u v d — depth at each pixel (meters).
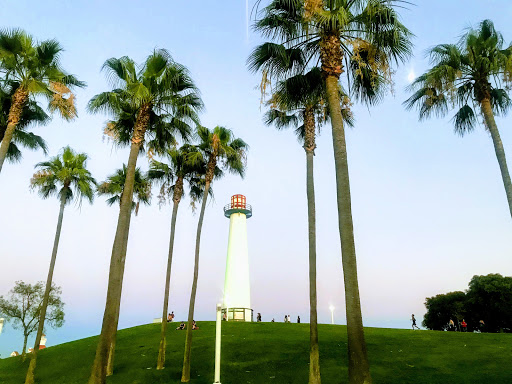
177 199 30.97
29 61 21.88
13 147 26.69
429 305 68.56
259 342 32.88
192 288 26.17
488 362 24.22
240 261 58.34
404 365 24.92
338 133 13.27
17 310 42.88
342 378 22.98
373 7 13.47
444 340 30.78
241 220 61.25
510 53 22.05
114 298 17.14
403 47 14.95
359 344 10.84
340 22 13.16
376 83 16.62
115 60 20.72
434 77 22.69
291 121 26.31
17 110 21.73
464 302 62.75
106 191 34.91
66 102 21.64
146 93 19.16
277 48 15.49
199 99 22.89
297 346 30.88
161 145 23.59
